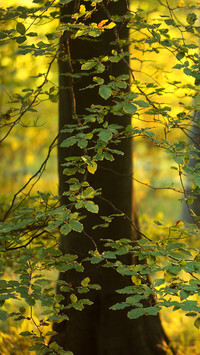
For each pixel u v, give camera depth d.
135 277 3.70
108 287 5.79
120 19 4.32
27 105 4.50
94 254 3.88
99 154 3.72
